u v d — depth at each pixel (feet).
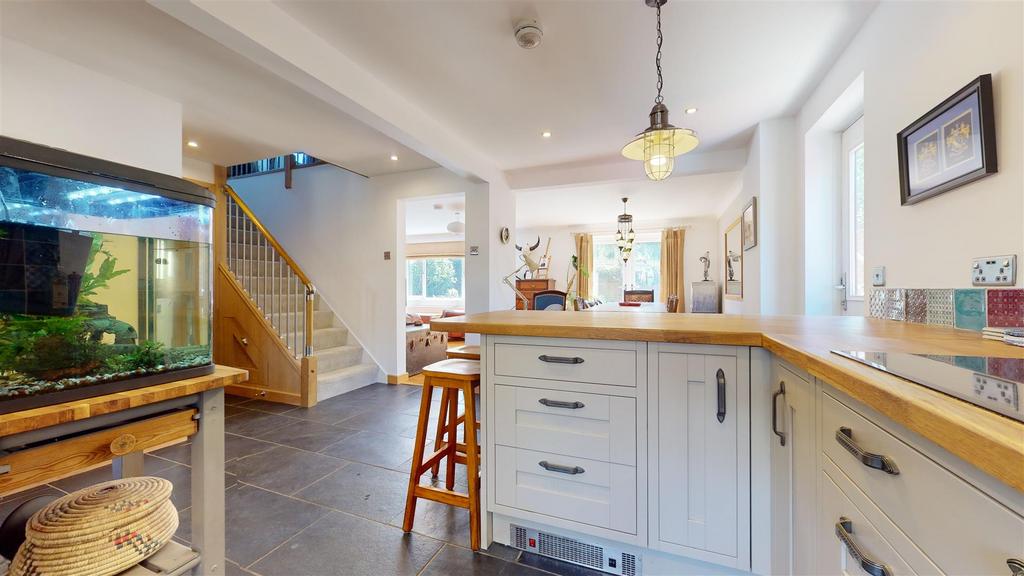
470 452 5.22
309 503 6.32
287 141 11.39
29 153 2.56
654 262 28.07
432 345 17.88
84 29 6.23
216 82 7.94
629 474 4.45
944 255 4.56
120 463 4.66
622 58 7.29
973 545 1.51
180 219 3.46
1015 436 1.31
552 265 29.22
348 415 10.91
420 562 4.94
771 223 10.05
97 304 2.95
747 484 4.05
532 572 4.75
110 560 2.83
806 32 6.56
